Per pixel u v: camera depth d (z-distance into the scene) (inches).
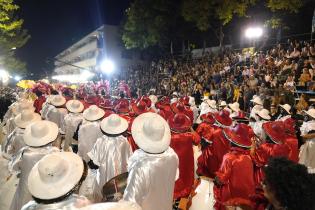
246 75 719.7
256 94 576.7
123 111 311.0
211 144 234.5
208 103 483.5
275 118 390.0
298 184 84.2
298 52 684.7
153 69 1333.7
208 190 204.2
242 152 173.2
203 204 196.4
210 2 976.9
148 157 146.8
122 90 831.7
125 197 141.3
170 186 154.9
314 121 280.4
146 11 1310.3
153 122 150.4
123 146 198.8
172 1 1259.2
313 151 257.1
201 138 253.9
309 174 87.2
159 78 1186.6
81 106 343.0
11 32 1443.2
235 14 1109.7
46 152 183.3
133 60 2026.3
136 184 141.5
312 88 551.5
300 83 579.8
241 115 303.4
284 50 776.9
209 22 1072.2
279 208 87.3
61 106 395.2
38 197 99.3
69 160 111.0
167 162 150.8
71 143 333.4
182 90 883.4
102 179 193.0
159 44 1437.0
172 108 362.9
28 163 181.0
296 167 87.5
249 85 629.0
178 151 218.8
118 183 155.4
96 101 433.7
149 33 1354.6
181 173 219.0
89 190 197.5
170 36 1375.5
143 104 320.2
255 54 822.5
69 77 2059.5
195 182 225.3
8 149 239.1
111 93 869.2
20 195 183.2
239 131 176.4
